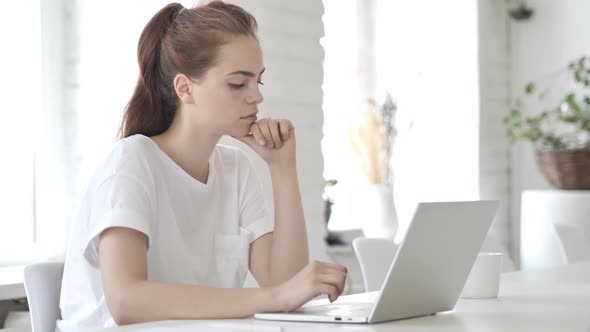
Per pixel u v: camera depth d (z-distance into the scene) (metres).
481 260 1.80
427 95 5.30
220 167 2.11
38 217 3.48
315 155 3.96
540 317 1.48
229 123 1.87
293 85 3.85
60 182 3.53
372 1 5.10
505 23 5.64
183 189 1.94
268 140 2.02
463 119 5.34
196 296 1.51
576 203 4.66
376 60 5.10
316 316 1.42
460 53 5.36
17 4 3.44
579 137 5.25
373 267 2.45
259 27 3.69
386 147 4.89
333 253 4.25
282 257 2.04
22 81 3.45
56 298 1.89
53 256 3.51
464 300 1.77
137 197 1.71
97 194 1.72
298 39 3.88
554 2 5.52
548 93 5.54
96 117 3.48
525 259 4.92
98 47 3.49
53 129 3.52
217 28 1.81
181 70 1.85
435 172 5.29
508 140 5.63
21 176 3.45
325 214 4.40
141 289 1.54
